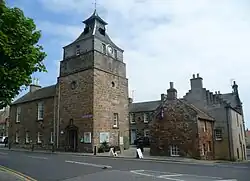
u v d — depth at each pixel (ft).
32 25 27.20
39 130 119.24
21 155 80.48
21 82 26.37
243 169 51.57
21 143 128.98
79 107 103.14
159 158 76.13
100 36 112.16
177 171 46.26
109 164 56.85
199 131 81.20
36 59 27.58
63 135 106.52
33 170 46.44
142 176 39.37
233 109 103.14
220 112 98.02
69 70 110.93
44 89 132.05
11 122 140.15
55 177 38.73
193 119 81.61
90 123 97.60
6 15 24.58
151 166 53.93
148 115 157.28
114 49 116.47
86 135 98.02
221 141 96.07
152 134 88.58
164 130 86.48
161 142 86.28
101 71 104.88
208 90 102.17
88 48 106.93
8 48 23.79
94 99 99.19
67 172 43.96
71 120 104.99
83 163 58.13
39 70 29.17
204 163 67.21
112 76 110.42
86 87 102.27
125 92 116.88
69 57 112.27
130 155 85.40
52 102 115.75
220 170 49.08
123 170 46.85
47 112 117.08
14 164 55.88
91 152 94.89
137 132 159.22
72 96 107.04
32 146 111.14
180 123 83.71
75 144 102.89
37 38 27.68
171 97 87.40
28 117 128.26
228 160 93.35
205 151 83.56
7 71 25.13
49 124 114.52
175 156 82.43
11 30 25.08
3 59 24.98
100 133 99.14
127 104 116.78
